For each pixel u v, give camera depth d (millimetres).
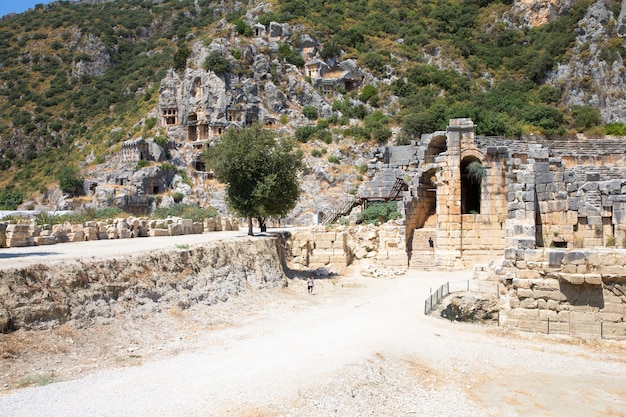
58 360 19453
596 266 25031
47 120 163500
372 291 37906
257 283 35062
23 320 20078
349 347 22234
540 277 26234
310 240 47156
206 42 118625
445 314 30016
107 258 25562
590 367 22062
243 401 16391
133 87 169625
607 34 123688
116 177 103312
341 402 17062
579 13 131875
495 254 46188
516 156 53219
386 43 132125
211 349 22094
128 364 19781
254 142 42656
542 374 21266
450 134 47594
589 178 38500
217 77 108250
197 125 109750
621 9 126188
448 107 102812
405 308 31344
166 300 26750
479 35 140000
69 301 22062
